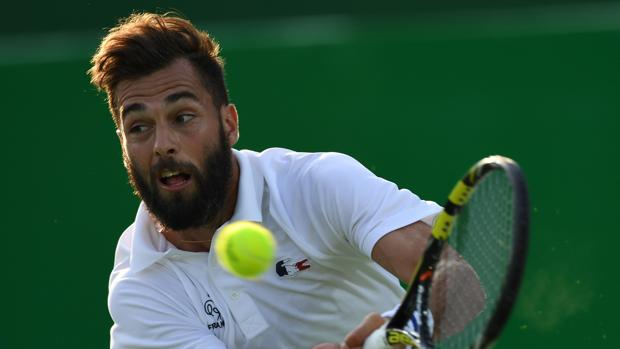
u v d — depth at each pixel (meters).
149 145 10.30
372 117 22.53
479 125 22.28
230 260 9.87
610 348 20.44
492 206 8.54
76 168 22.25
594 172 21.86
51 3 24.34
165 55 10.21
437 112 22.39
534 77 22.17
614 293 20.86
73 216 22.17
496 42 22.25
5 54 23.56
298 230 10.60
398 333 9.18
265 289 10.74
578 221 21.59
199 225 10.51
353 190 10.24
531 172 22.02
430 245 9.02
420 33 22.64
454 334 9.11
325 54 22.67
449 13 25.03
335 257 10.66
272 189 10.73
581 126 22.02
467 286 8.97
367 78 22.58
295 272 10.71
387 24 25.06
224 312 10.85
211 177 10.40
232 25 24.77
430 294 9.16
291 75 22.70
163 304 10.97
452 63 22.41
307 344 11.02
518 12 24.72
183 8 24.73
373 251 10.07
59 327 21.88
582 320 20.52
